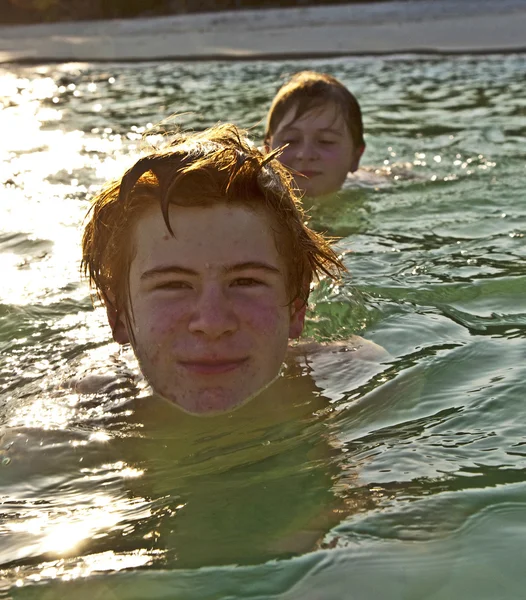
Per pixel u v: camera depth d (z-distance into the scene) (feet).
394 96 25.36
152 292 6.23
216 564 4.56
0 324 8.61
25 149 17.93
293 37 46.03
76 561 4.67
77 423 6.44
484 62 33.45
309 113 14.51
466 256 10.51
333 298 8.87
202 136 7.16
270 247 6.26
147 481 5.60
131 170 6.27
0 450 6.09
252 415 6.37
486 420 6.15
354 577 4.37
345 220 12.61
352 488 5.27
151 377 6.42
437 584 4.30
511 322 8.25
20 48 46.70
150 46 44.73
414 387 6.81
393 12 57.62
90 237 6.91
